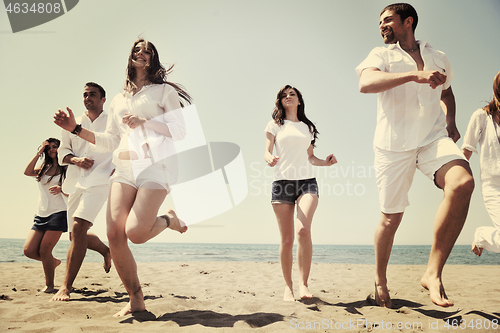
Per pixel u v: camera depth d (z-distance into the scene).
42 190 3.19
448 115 2.21
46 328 1.59
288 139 2.66
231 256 13.36
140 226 1.72
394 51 2.03
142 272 4.91
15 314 1.96
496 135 2.10
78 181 2.82
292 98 2.76
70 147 2.96
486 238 2.11
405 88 1.99
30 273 4.52
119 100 2.05
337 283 3.89
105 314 2.04
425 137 1.95
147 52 2.02
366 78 1.88
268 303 2.34
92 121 3.03
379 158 2.10
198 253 14.16
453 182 1.71
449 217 1.71
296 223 2.56
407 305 2.31
